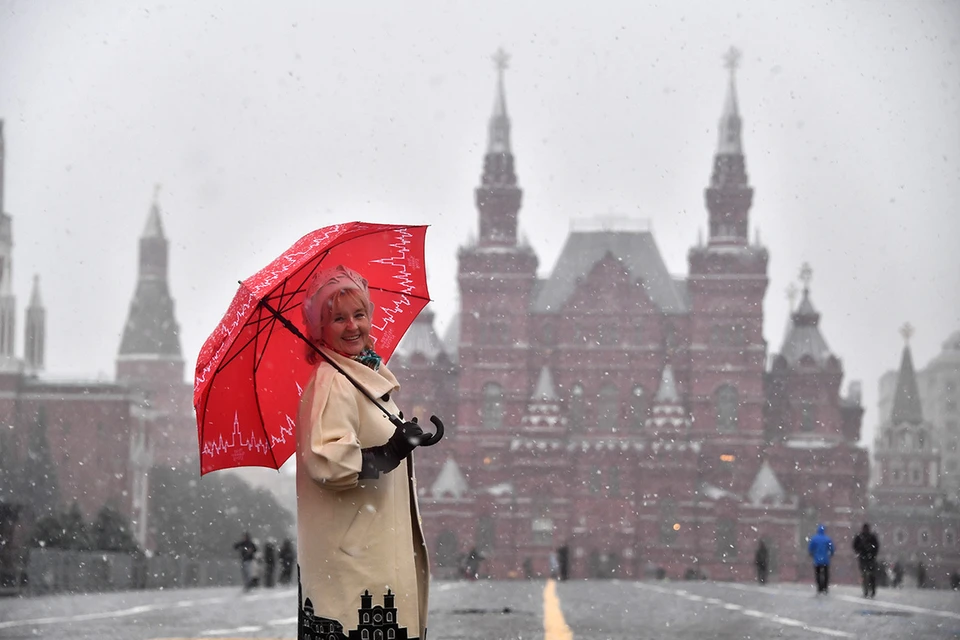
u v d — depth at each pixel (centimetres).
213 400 576
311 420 505
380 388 524
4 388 13025
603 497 12275
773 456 12794
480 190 12988
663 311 12950
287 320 550
